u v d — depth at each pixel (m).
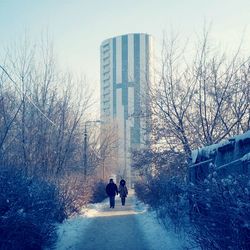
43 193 12.53
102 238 13.98
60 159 23.00
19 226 9.31
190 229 10.89
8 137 20.84
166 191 16.67
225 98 19.19
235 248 6.68
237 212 6.32
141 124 23.05
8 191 9.34
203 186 8.00
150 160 20.91
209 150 12.85
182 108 20.31
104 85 90.81
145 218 19.34
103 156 46.88
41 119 22.78
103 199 40.31
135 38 85.12
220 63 19.66
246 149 10.02
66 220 18.39
